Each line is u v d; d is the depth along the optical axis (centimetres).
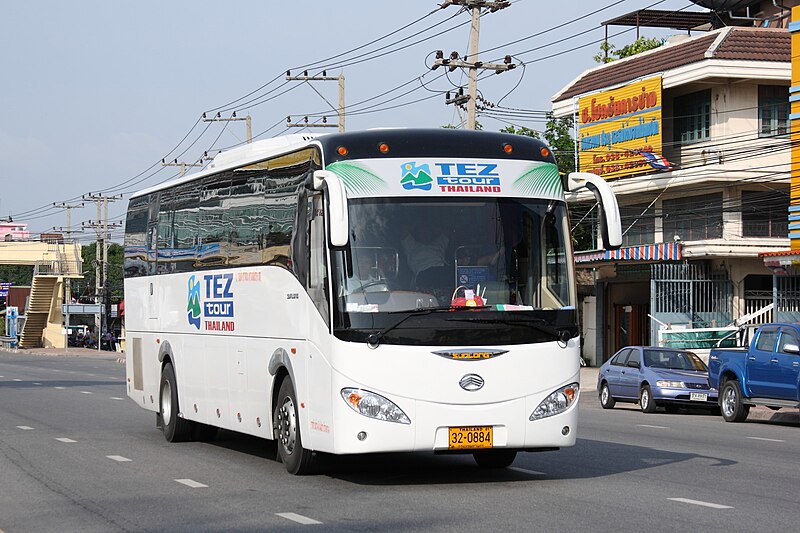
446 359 1099
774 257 3058
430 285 1116
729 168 3528
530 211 1166
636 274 3938
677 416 2461
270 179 1328
